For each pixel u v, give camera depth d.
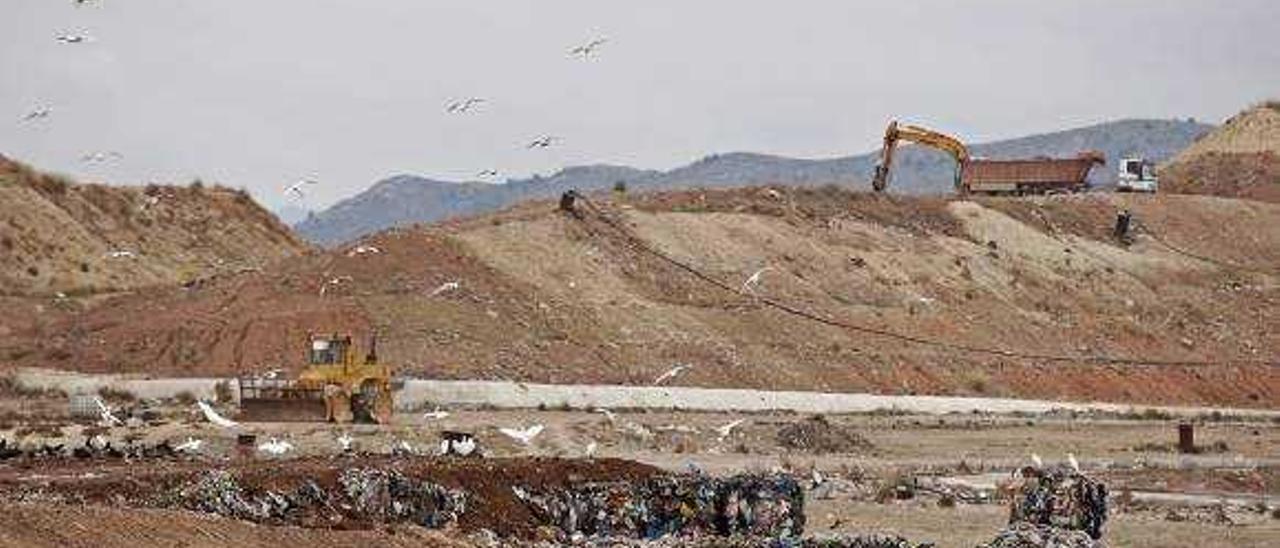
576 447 196.38
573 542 124.50
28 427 172.50
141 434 166.88
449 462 132.38
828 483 179.88
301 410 188.00
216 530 96.94
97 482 110.62
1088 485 134.25
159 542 91.94
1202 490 197.38
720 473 178.38
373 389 191.38
